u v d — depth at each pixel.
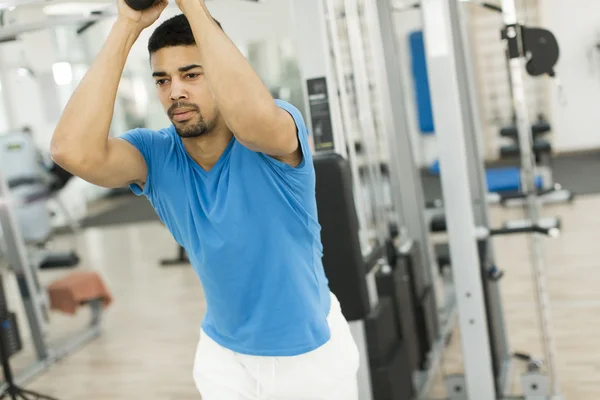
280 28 8.50
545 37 2.57
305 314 1.47
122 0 1.32
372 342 2.67
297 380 1.51
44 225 6.13
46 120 8.41
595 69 8.10
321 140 2.31
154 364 4.10
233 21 8.48
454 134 2.49
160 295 5.50
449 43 2.43
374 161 3.05
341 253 2.30
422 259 3.47
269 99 1.25
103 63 1.32
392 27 3.40
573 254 5.12
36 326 4.26
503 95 8.26
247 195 1.38
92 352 4.41
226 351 1.55
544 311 2.86
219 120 1.37
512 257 5.29
